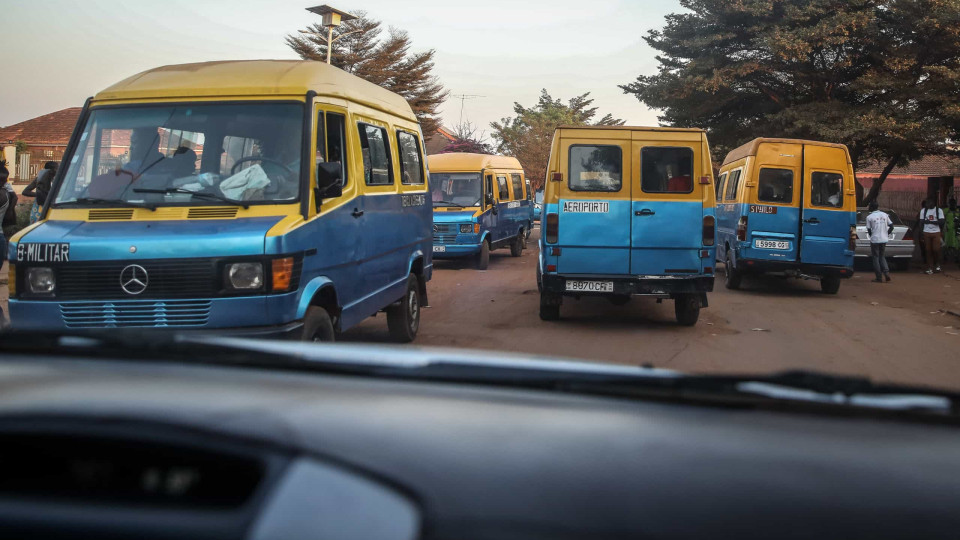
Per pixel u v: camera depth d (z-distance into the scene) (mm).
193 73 6547
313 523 748
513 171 23156
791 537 757
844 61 24109
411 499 782
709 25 26375
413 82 46219
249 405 1017
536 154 65438
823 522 784
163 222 5625
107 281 5301
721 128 28250
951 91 22625
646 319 11180
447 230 18344
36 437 885
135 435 857
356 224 6867
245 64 6707
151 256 5277
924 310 12797
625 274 10242
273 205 5836
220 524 765
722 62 26469
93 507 819
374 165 7570
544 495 793
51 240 5367
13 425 897
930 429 1077
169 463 849
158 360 1519
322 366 1468
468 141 52781
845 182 14672
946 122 23531
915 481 883
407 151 8836
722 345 9203
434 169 19219
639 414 1100
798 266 14641
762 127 26312
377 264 7527
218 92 6277
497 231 20312
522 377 1433
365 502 770
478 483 805
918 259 25047
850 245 14609
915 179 41625
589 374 1646
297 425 915
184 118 6188
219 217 5703
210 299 5281
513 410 1077
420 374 1440
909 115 23094
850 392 1367
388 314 8664
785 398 1264
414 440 897
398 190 8273
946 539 778
